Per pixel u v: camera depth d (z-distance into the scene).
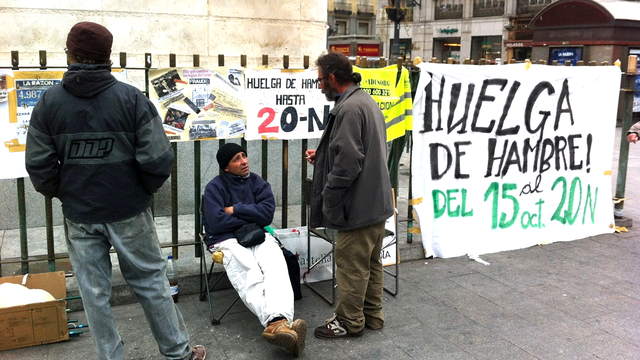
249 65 5.96
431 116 4.88
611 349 3.53
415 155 4.89
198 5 5.64
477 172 5.18
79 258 2.84
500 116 5.20
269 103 4.41
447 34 37.91
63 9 5.17
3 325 3.31
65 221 2.94
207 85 4.18
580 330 3.78
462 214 5.18
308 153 3.97
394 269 4.85
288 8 6.07
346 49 21.66
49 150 2.72
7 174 3.72
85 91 2.67
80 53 2.65
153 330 3.08
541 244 5.61
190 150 5.81
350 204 3.43
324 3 6.26
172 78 4.06
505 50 32.34
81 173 2.74
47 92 2.74
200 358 3.25
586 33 15.95
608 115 5.83
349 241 3.50
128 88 2.78
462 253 5.22
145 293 2.99
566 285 4.55
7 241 4.88
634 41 15.69
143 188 2.91
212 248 3.72
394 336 3.67
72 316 3.81
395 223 4.45
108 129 2.73
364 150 3.41
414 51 40.03
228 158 3.81
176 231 4.27
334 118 3.44
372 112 3.43
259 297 3.44
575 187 5.75
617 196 6.33
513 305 4.16
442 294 4.34
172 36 5.58
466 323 3.86
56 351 3.36
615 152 11.51
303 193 4.67
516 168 5.38
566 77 5.50
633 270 4.91
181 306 4.04
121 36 5.39
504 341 3.61
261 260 3.59
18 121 3.71
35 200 5.25
